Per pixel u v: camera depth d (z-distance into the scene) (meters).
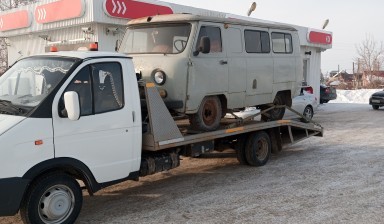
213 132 7.21
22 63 5.71
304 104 15.62
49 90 4.98
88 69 5.27
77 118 4.85
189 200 6.44
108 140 5.43
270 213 5.82
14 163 4.52
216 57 7.16
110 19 12.91
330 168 8.55
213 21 7.13
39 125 4.73
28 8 15.30
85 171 5.21
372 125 15.46
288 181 7.54
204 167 8.78
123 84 5.64
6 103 4.99
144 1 13.66
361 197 6.54
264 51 8.45
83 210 6.01
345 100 29.25
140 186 7.29
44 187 4.80
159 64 6.67
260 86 8.30
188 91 6.61
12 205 4.55
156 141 6.08
